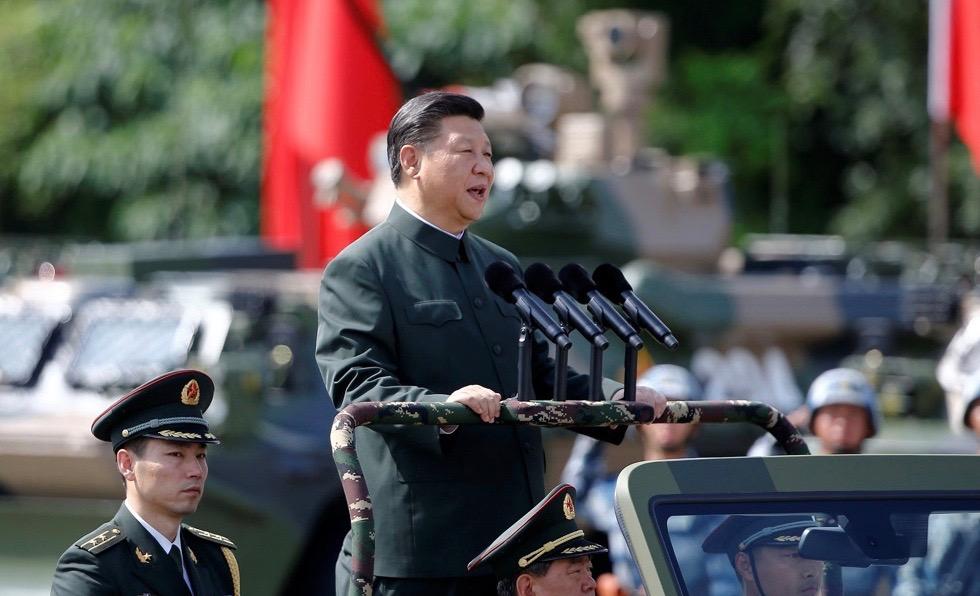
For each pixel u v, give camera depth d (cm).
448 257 1577
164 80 8062
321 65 5031
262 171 7844
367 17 5059
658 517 1266
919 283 4547
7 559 3316
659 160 4694
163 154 7938
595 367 1423
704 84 8962
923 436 3962
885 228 8838
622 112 4700
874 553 1298
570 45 8688
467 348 1558
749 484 1298
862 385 2773
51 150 8131
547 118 4725
